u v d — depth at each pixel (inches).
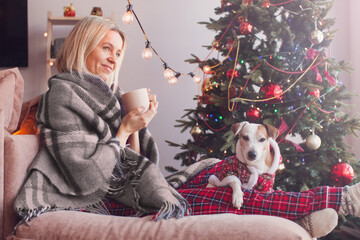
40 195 43.4
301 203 43.4
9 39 132.6
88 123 49.5
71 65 54.7
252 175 49.4
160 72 140.3
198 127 94.3
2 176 41.8
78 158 45.3
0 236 41.8
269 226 37.0
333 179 86.8
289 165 89.8
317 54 90.0
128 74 139.6
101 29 56.1
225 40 96.6
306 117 87.7
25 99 134.8
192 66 141.2
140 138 62.2
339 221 86.0
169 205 42.5
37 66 135.6
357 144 134.3
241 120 90.2
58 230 38.9
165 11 141.1
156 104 55.7
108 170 46.7
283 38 92.2
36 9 136.4
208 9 141.9
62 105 48.4
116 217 41.0
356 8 136.9
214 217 39.6
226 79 96.0
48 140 46.8
